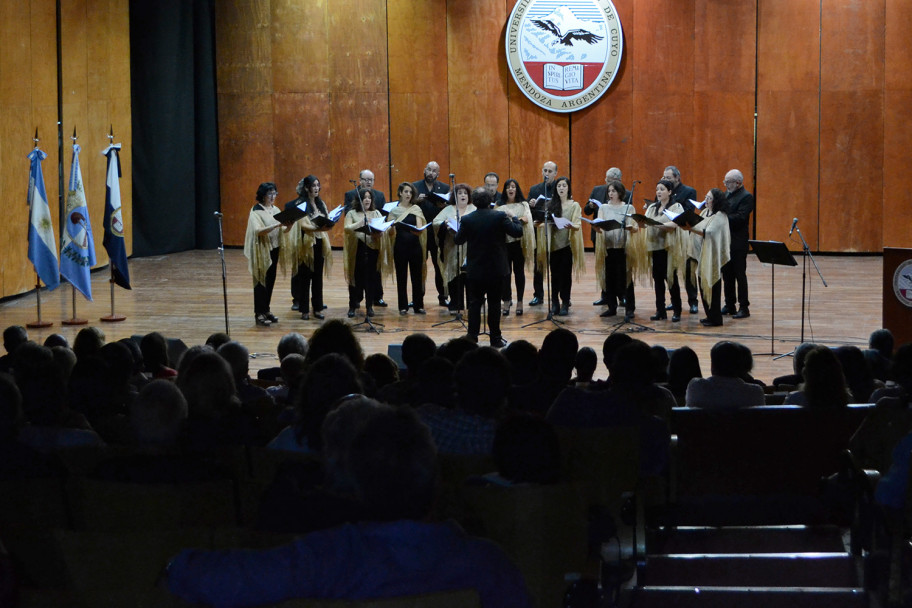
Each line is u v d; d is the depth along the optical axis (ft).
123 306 42.16
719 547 14.40
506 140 58.75
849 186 56.44
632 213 38.52
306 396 11.33
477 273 33.01
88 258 38.86
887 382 18.01
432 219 42.27
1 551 8.45
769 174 57.21
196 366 13.15
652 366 15.67
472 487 9.98
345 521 8.43
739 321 38.52
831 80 56.08
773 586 13.00
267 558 6.53
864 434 13.69
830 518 14.94
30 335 36.40
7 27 42.47
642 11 57.31
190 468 10.70
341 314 40.60
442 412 12.30
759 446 14.61
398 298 40.40
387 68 59.00
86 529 10.60
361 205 38.78
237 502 10.84
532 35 57.77
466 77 58.59
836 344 34.06
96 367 15.47
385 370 17.01
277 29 59.41
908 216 56.03
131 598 6.91
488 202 32.91
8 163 42.88
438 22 58.39
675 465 14.96
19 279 44.19
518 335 35.96
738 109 57.11
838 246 56.85
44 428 12.92
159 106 56.80
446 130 59.06
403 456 6.64
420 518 6.74
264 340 35.65
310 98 59.62
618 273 38.75
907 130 55.57
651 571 13.43
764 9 56.39
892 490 12.19
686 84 57.41
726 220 37.70
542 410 16.19
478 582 6.66
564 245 39.01
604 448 13.28
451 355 17.75
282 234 38.70
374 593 6.51
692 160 57.82
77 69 49.47
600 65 57.57
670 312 40.60
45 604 8.75
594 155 58.39
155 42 56.29
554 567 10.25
